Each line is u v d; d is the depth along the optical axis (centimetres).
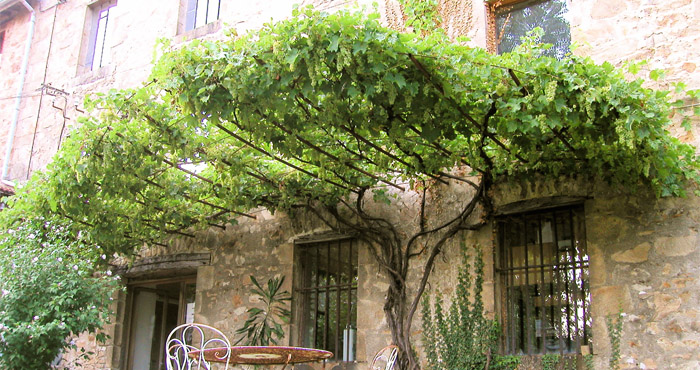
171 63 465
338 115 490
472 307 600
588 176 571
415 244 646
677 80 562
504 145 538
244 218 760
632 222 547
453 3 688
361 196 668
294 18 443
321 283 702
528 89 457
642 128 445
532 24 663
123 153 550
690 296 512
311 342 690
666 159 477
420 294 623
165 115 529
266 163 653
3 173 1017
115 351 825
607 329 536
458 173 641
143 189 621
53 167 584
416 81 455
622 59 589
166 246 802
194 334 753
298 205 696
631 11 597
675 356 506
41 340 598
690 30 569
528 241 607
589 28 612
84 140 541
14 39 1114
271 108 476
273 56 450
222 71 457
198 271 774
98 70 977
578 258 579
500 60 454
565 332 569
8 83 1086
